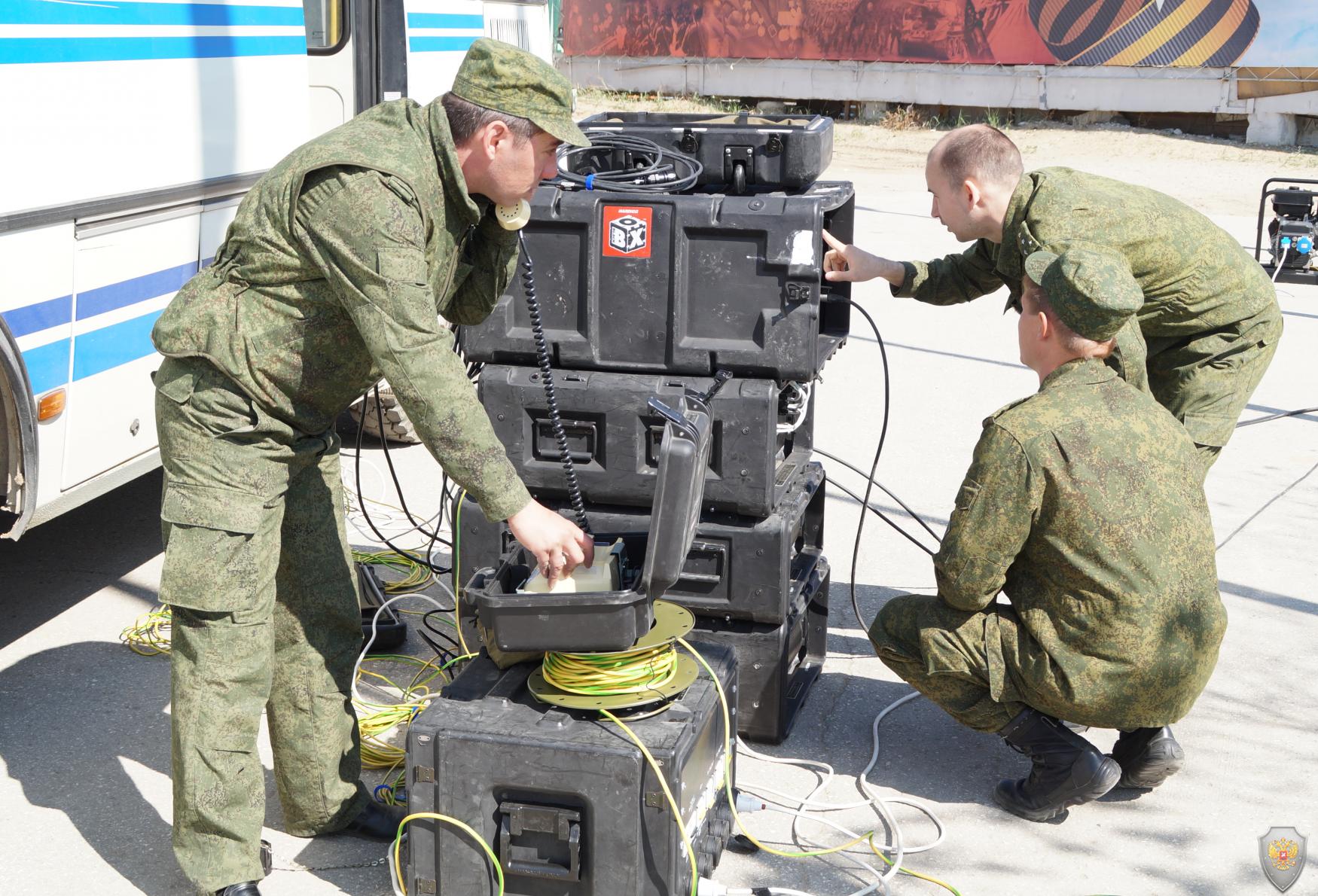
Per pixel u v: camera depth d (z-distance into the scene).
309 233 2.37
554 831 2.49
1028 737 3.09
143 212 3.86
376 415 5.83
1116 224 3.31
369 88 6.16
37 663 3.89
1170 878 2.92
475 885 2.58
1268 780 3.35
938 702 3.20
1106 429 2.88
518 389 3.31
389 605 4.12
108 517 5.16
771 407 3.16
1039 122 18.03
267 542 2.61
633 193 3.24
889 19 18.02
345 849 2.98
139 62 3.79
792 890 2.78
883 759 3.44
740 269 3.17
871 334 8.56
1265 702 3.75
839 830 3.01
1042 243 3.27
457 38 6.88
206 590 2.53
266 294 2.46
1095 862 2.98
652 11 19.34
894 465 5.91
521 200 2.57
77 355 3.60
